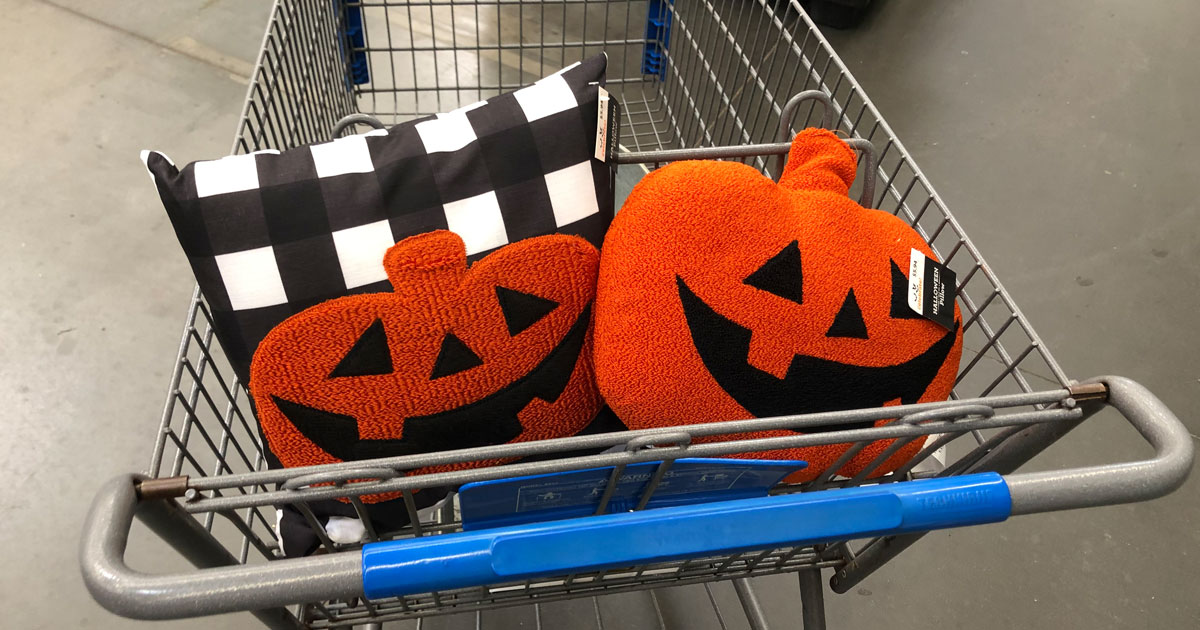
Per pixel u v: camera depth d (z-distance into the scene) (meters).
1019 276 1.66
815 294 0.72
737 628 1.24
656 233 0.69
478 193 0.72
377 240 0.69
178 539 0.55
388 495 0.71
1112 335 1.58
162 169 0.66
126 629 1.17
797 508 0.53
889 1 2.22
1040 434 0.68
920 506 0.54
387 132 0.74
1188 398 1.50
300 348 0.68
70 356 1.44
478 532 0.51
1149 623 1.26
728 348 0.70
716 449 0.55
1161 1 2.23
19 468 1.31
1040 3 2.23
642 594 1.27
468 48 1.31
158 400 1.40
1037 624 1.26
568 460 0.54
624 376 0.70
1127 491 0.56
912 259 0.78
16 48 1.89
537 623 1.18
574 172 0.75
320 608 0.76
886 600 1.28
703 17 1.23
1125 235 1.74
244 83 1.88
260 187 0.68
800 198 0.75
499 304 0.71
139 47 1.92
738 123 1.19
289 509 0.73
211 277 0.67
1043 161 1.86
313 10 1.12
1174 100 2.00
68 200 1.64
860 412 0.57
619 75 1.85
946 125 1.93
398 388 0.69
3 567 1.21
